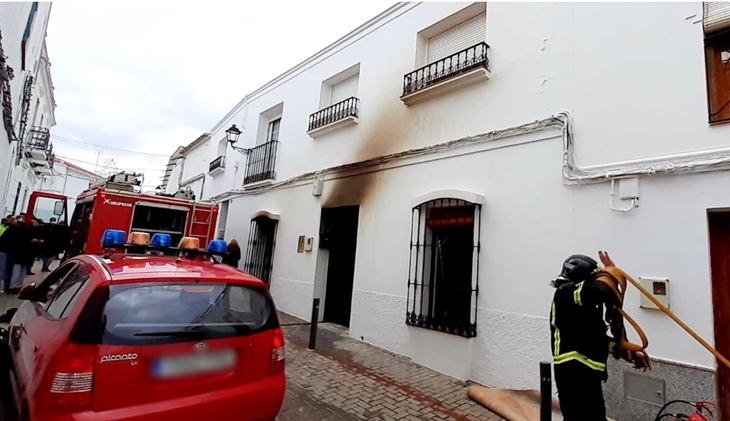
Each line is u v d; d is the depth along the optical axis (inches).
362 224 279.9
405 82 264.4
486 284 196.1
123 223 293.9
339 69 335.6
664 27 157.6
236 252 368.8
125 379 86.1
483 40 232.1
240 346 105.7
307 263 328.2
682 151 146.4
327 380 186.4
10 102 288.7
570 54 184.2
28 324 119.6
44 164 703.1
